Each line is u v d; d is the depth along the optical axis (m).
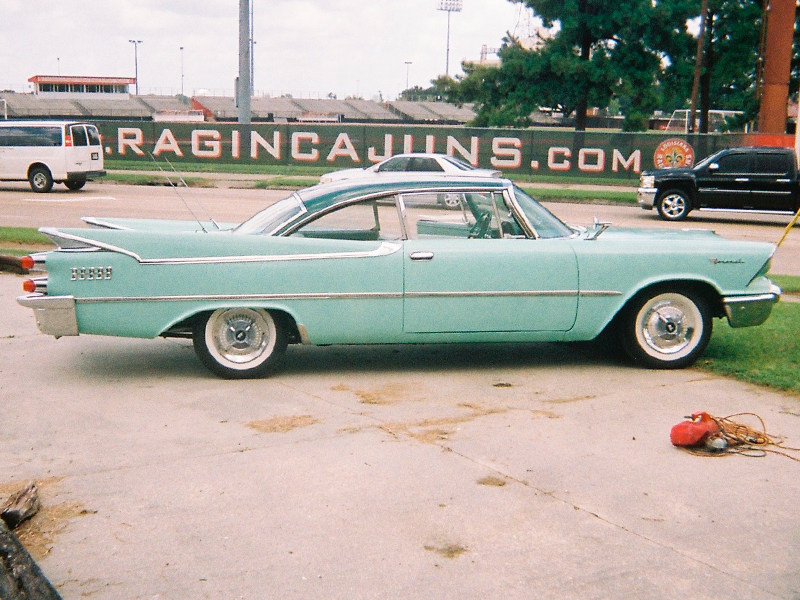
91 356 7.46
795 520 4.29
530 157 30.50
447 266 6.56
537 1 41.78
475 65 44.44
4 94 95.19
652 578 3.72
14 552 3.29
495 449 5.21
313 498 4.50
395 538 4.06
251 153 32.41
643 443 5.34
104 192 25.20
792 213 19.50
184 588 3.62
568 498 4.52
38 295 6.39
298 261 6.46
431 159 22.64
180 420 5.75
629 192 26.70
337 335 6.60
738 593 3.61
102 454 5.13
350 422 5.71
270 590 3.61
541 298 6.68
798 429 5.62
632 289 6.76
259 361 6.70
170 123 32.75
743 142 28.75
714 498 4.54
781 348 7.39
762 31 41.97
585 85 42.34
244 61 32.16
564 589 3.62
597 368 7.09
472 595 3.57
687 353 6.99
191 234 6.43
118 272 6.36
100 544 4.00
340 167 31.89
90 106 96.25
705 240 7.03
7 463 4.98
